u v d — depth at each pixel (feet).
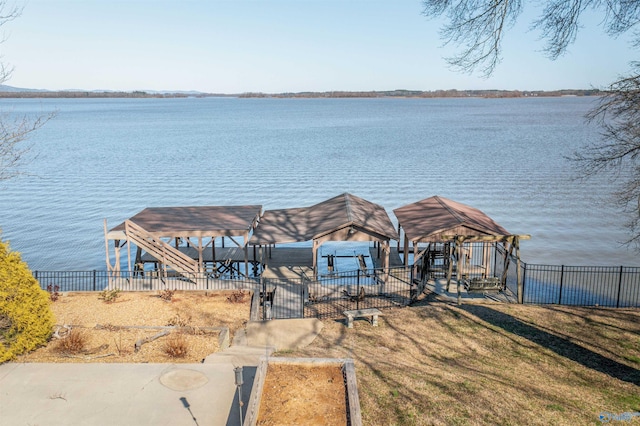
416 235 73.97
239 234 79.30
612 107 51.31
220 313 60.64
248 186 195.31
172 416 34.65
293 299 70.38
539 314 60.95
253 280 78.89
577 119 581.12
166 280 75.15
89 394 37.37
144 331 51.44
